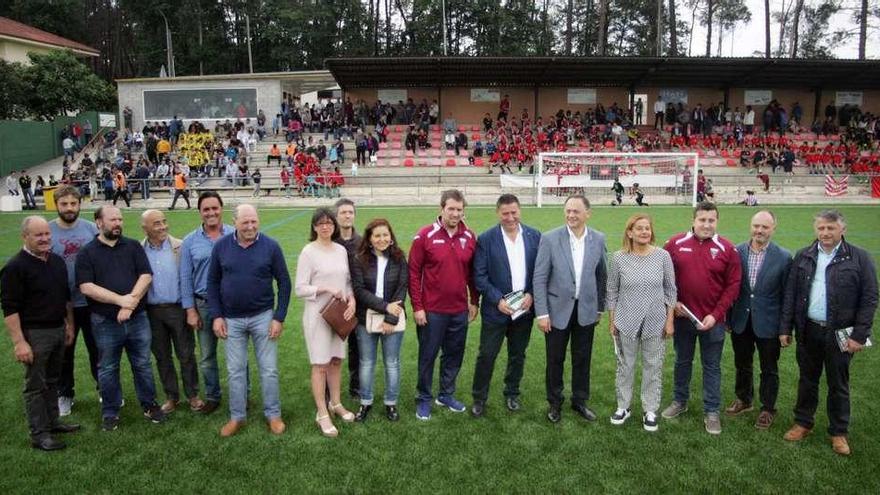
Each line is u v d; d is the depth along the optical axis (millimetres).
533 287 4879
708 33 51469
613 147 30547
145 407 4953
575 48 54156
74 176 25016
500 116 32562
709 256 4734
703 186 24812
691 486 3947
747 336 4941
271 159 28500
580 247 4832
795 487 3934
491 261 4961
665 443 4559
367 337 4844
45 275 4453
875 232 15930
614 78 32812
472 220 18656
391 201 24719
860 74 31609
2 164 28016
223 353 6734
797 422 4645
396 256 4941
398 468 4176
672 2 45406
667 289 4738
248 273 4617
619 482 3998
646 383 4785
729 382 5895
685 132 31953
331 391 5039
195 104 32625
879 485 3955
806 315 4523
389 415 4980
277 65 50562
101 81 36031
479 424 4902
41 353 4453
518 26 49219
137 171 24781
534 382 5871
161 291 4969
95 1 56781
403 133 32500
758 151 28938
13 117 32594
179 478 4059
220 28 49844
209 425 4887
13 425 4875
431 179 27859
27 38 35312
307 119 33219
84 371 6211
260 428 4828
